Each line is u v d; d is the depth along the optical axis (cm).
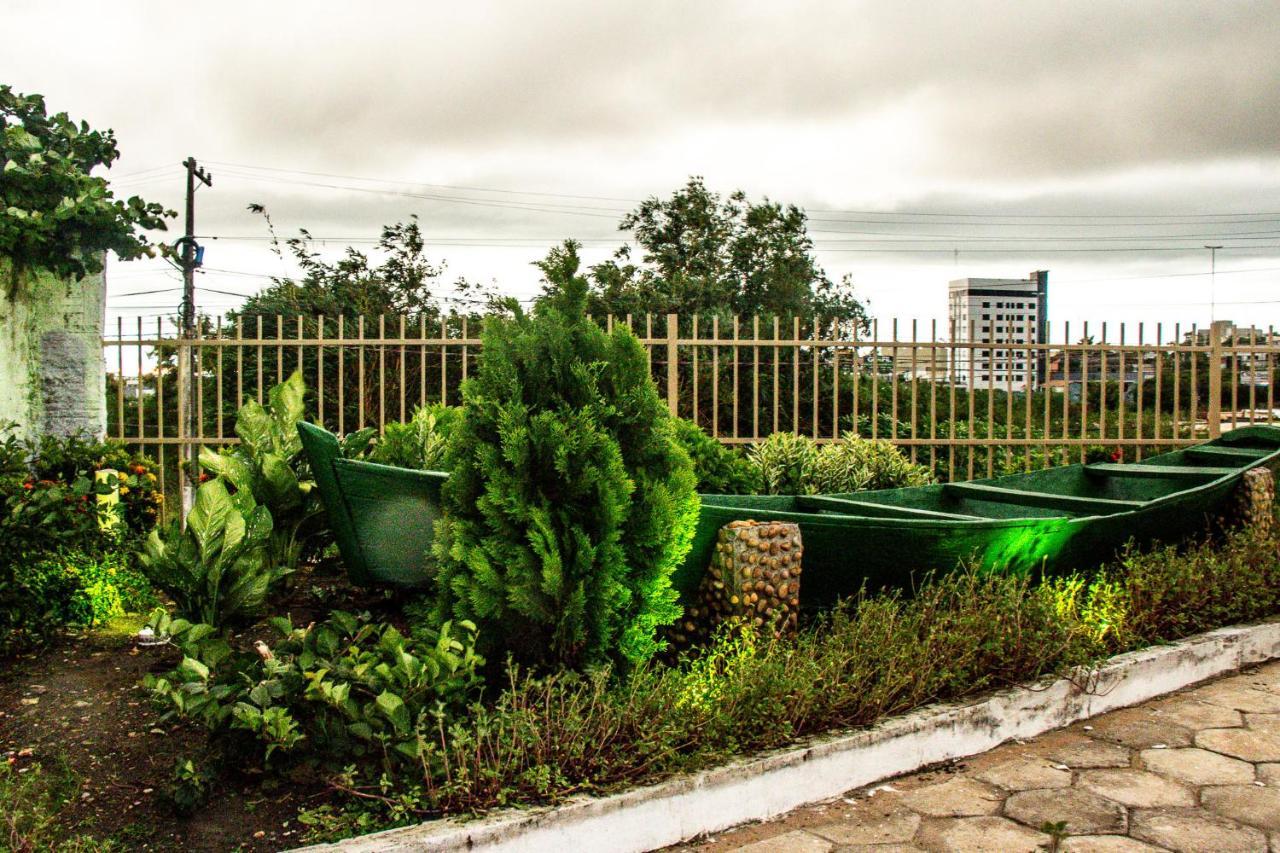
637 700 376
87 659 482
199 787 337
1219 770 404
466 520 407
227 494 497
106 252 768
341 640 420
